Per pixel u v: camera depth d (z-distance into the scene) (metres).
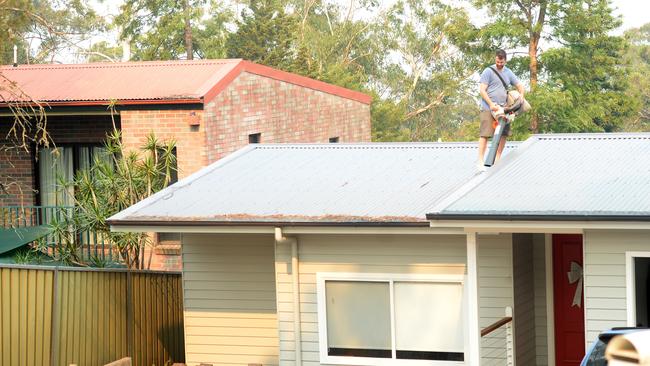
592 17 60.84
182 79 31.36
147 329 23.69
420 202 18.42
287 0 99.88
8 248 26.78
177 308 25.36
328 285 19.27
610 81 67.19
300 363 19.39
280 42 85.31
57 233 26.30
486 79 18.80
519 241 18.88
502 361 18.50
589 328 16.22
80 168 33.22
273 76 35.28
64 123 33.03
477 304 16.58
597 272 16.12
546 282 19.92
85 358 20.95
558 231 16.20
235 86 32.28
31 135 33.12
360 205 18.67
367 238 18.88
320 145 23.62
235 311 21.39
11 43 29.58
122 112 30.31
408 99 95.31
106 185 25.83
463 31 63.00
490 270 18.39
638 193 16.20
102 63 33.88
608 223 15.40
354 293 19.12
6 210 32.25
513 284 18.31
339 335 19.23
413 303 18.78
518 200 16.42
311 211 18.67
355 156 22.27
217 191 20.58
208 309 21.56
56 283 19.92
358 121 44.09
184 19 80.88
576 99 61.16
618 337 4.94
